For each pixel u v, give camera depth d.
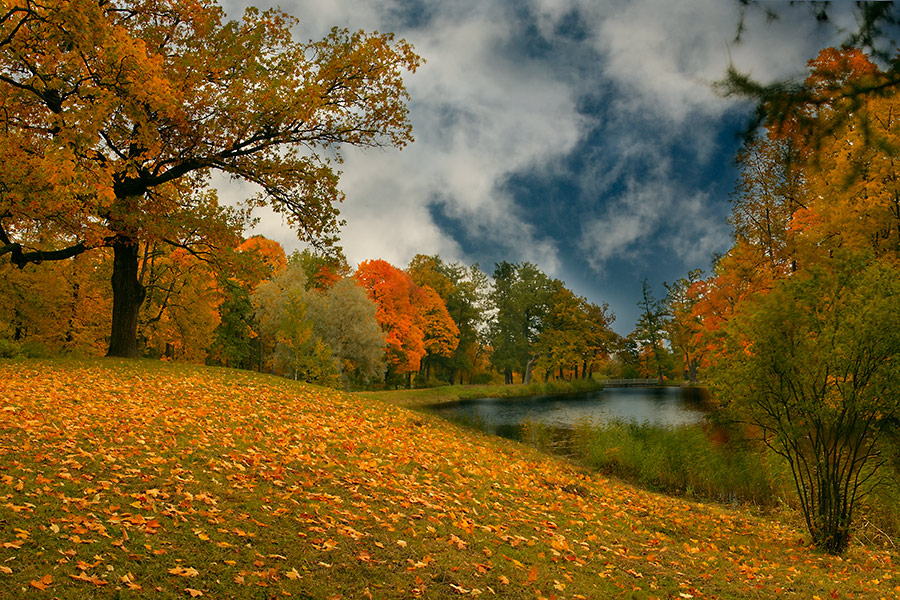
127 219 15.08
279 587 4.13
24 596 3.50
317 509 5.72
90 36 9.94
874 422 7.98
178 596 3.83
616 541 7.02
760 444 12.70
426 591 4.41
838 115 2.88
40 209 11.80
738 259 20.45
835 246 12.82
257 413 10.73
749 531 9.28
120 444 6.99
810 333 8.32
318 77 16.39
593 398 45.06
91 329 27.53
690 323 54.34
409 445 10.35
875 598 5.97
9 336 23.55
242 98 15.15
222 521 5.05
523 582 4.91
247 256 17.81
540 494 8.91
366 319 34.50
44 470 5.66
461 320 61.06
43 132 12.05
